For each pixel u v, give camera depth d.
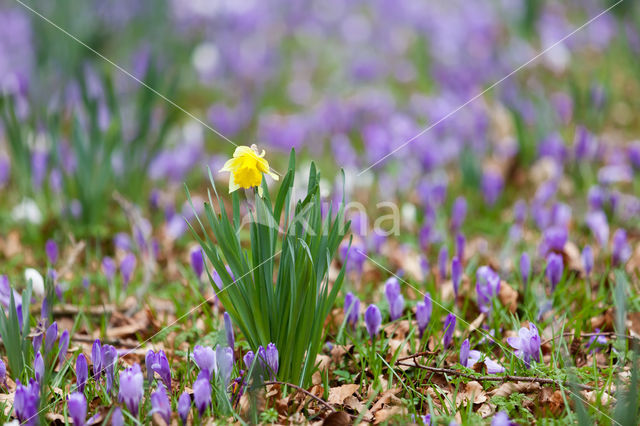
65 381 2.14
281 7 6.65
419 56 5.31
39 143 3.09
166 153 3.18
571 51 4.47
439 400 2.09
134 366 2.01
